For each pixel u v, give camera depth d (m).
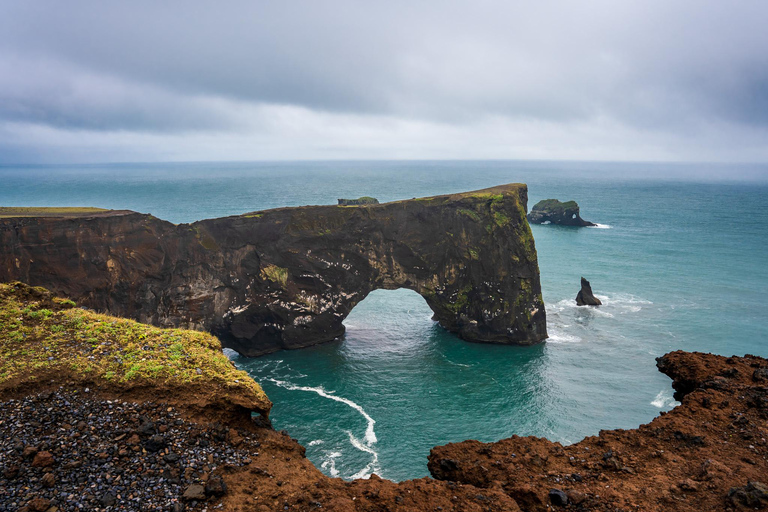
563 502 12.65
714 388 17.81
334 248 72.69
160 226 62.19
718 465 13.50
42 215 56.16
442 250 76.19
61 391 16.09
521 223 73.69
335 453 44.75
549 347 69.56
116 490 13.02
